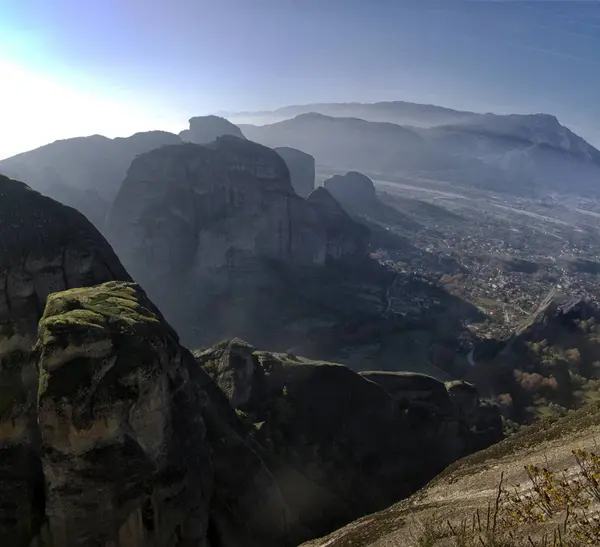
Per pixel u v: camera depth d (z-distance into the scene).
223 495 29.30
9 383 26.77
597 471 14.67
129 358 23.34
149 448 23.81
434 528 17.92
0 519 22.70
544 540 12.99
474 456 25.92
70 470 21.94
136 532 22.81
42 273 31.64
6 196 32.69
